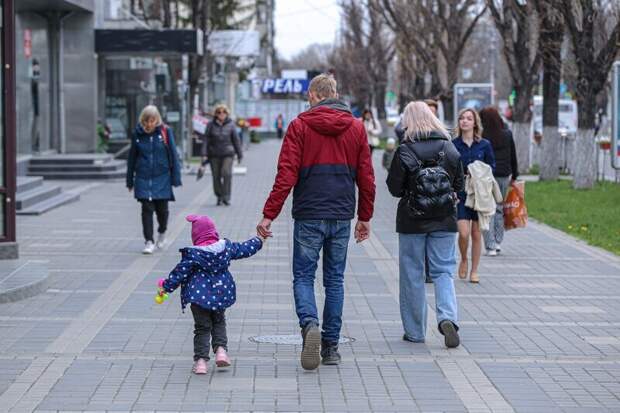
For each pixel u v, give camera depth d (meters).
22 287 23.08
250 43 106.38
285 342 18.98
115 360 17.45
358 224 17.75
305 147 17.00
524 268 28.62
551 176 61.03
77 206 45.66
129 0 95.31
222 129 45.94
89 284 25.22
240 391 15.64
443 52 76.19
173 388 15.76
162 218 31.23
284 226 38.72
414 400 15.26
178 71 78.69
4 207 27.69
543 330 20.31
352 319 21.27
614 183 59.09
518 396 15.49
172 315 21.36
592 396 15.52
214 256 16.33
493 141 28.53
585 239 35.34
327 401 15.17
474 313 22.09
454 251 18.92
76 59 68.81
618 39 51.50
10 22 27.42
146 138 30.55
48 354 17.86
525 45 65.50
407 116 18.97
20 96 63.09
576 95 55.34
